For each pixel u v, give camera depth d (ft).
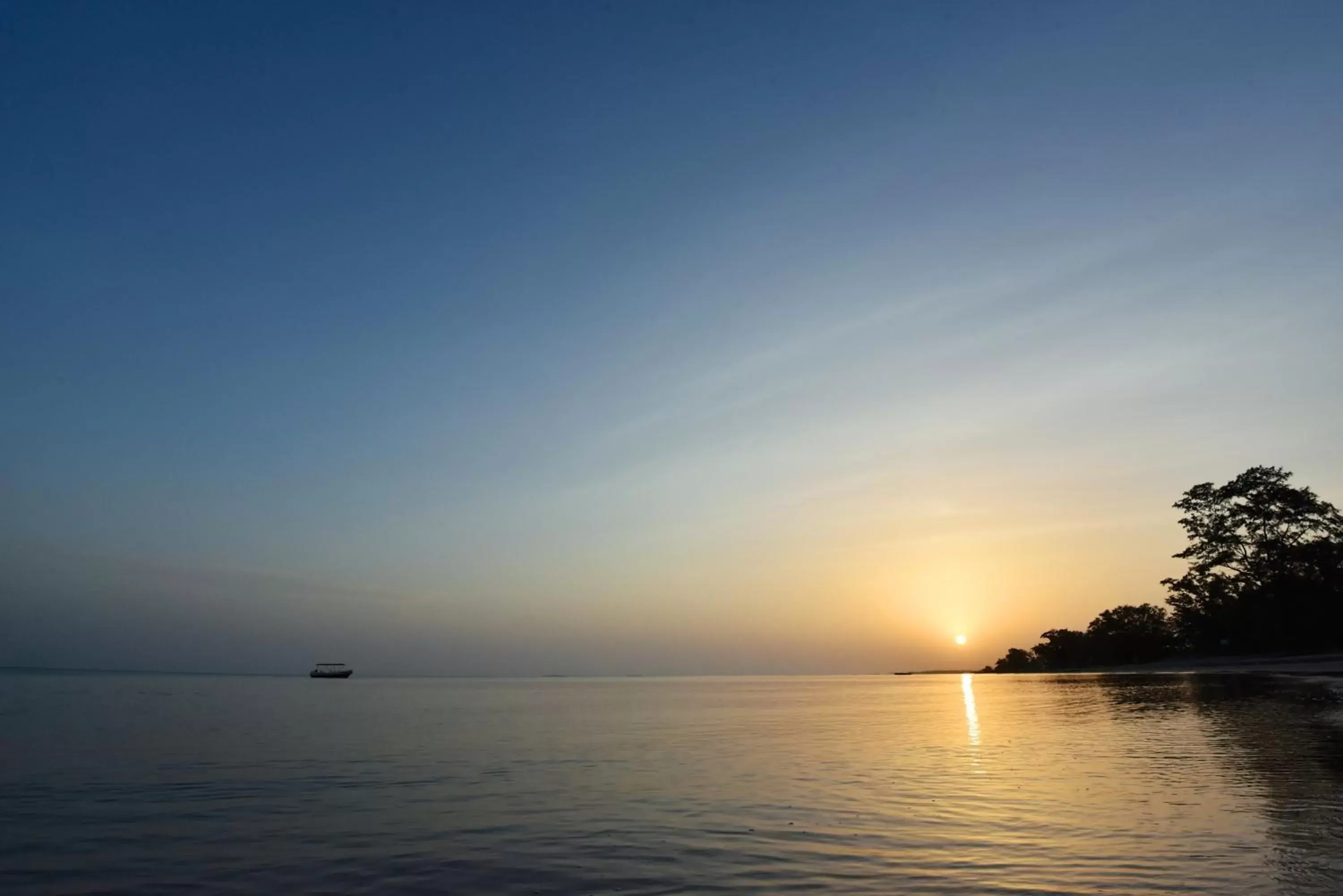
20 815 66.59
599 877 45.50
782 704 260.42
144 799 74.02
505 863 48.98
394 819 63.26
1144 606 481.87
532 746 121.19
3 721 176.14
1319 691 174.29
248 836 57.93
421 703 284.61
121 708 230.68
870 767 90.43
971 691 328.29
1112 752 94.53
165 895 44.45
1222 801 61.11
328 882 46.03
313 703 282.15
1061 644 554.46
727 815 62.39
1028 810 60.80
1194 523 328.70
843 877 44.11
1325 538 301.43
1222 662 341.00
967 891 40.75
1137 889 39.81
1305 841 48.06
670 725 165.78
